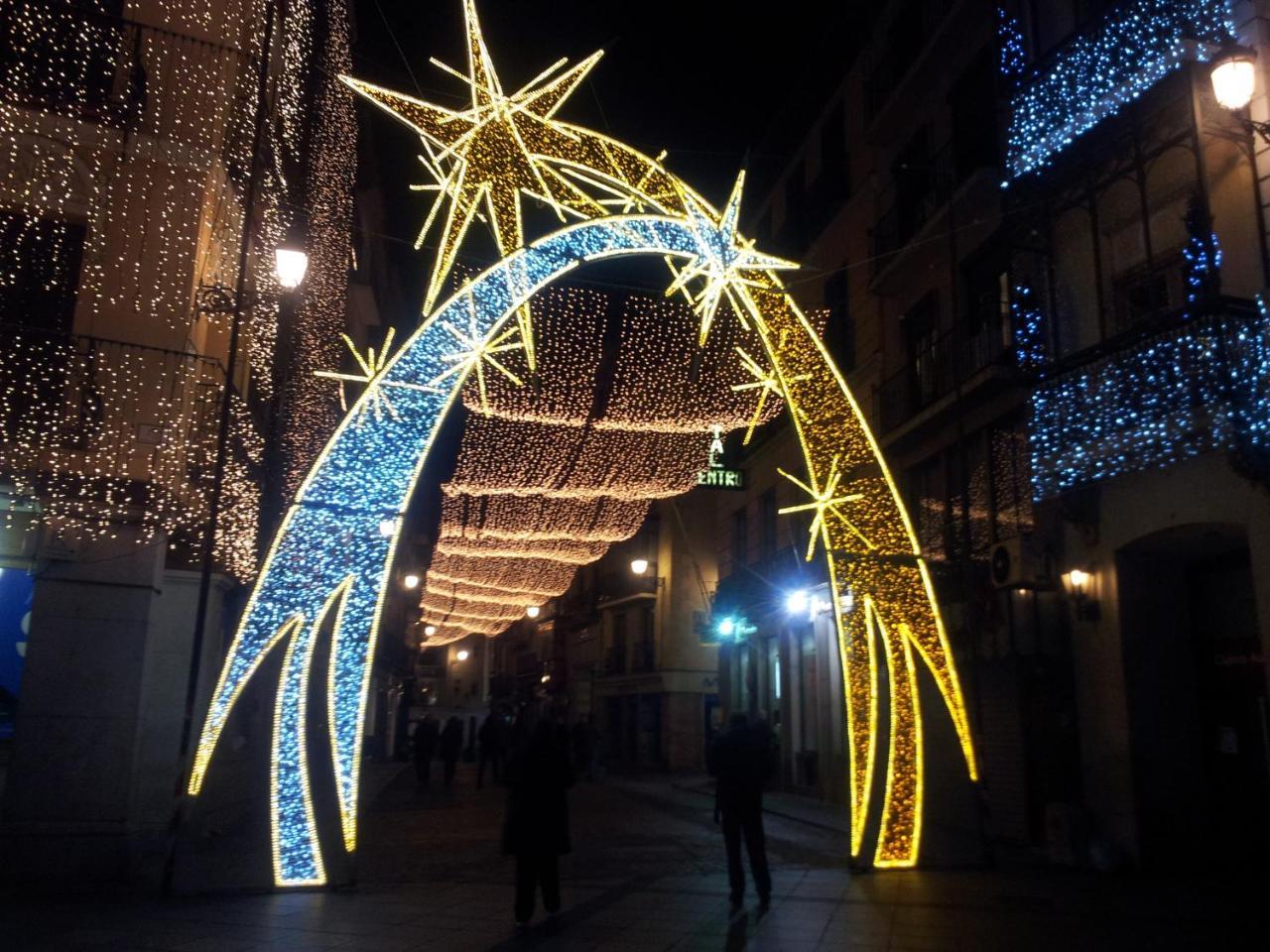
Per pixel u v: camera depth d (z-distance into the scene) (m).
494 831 14.66
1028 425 12.52
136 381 10.66
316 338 16.77
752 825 8.43
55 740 9.75
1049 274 12.21
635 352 16.97
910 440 16.09
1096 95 10.97
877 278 17.08
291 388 14.90
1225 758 10.69
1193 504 10.03
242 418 13.09
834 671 19.83
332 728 9.31
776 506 23.77
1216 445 9.58
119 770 9.90
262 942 6.83
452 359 9.93
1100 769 10.97
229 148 12.09
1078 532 11.66
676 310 16.81
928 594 11.10
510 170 10.12
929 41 15.83
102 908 8.07
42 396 10.38
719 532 28.30
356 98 19.47
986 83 14.73
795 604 21.45
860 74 19.89
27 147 10.68
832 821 16.14
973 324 14.77
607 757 41.34
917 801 10.64
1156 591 11.17
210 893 8.68
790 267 11.23
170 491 10.59
